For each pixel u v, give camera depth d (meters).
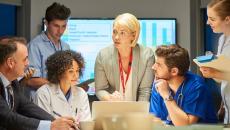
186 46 4.77
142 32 4.78
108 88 2.98
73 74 2.64
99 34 4.75
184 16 4.78
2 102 2.17
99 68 2.95
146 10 4.83
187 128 1.63
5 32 4.57
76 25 4.73
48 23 3.67
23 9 4.65
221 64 1.96
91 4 4.82
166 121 2.44
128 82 2.90
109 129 1.38
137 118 1.33
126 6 4.82
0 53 2.30
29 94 3.07
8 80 2.34
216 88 2.49
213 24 2.42
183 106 2.41
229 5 2.32
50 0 4.77
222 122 2.46
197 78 2.48
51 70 2.65
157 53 2.49
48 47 3.69
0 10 4.52
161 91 2.42
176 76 2.46
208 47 4.64
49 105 2.60
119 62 2.92
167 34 4.80
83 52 4.74
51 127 2.05
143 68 2.89
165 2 4.83
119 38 2.81
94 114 1.72
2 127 2.14
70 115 2.61
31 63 3.57
